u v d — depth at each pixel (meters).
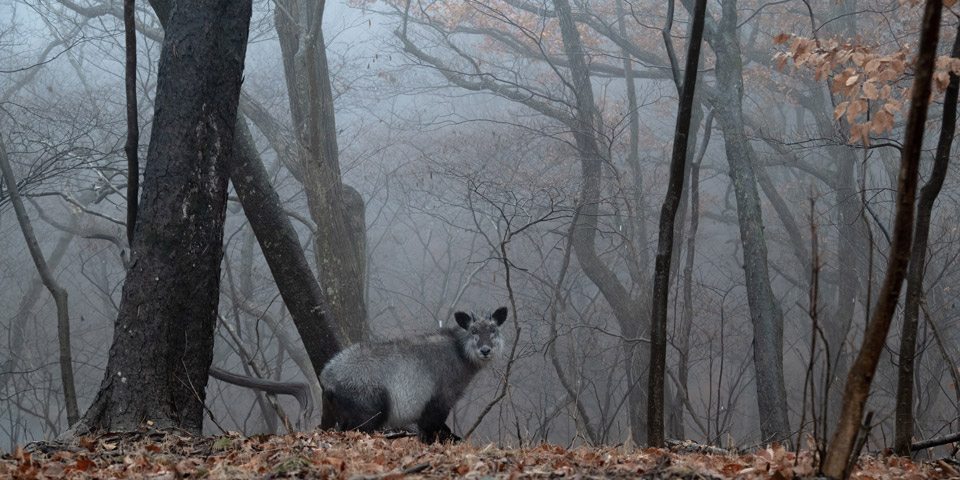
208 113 8.25
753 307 14.83
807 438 5.97
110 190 16.67
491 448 6.22
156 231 7.95
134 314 7.81
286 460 5.34
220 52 8.32
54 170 17.00
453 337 9.50
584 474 4.81
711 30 17.45
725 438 17.84
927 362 18.81
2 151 12.66
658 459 5.35
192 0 8.27
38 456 6.02
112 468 5.45
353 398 8.88
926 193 6.13
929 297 19.06
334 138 17.44
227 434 7.41
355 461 5.25
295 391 12.31
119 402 7.63
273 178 23.55
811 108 26.80
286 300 11.58
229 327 12.78
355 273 15.98
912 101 3.69
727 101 16.47
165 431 7.38
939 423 18.14
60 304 12.15
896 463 5.70
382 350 9.20
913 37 20.33
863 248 22.67
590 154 21.23
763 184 25.09
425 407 9.20
